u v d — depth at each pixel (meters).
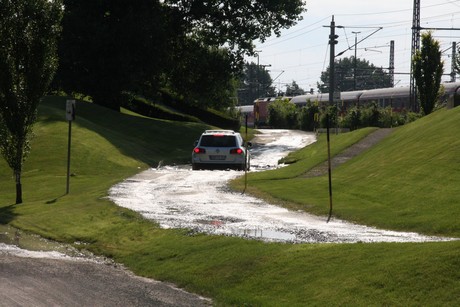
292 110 163.25
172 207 36.41
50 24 42.41
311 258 21.23
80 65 111.56
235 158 58.56
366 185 40.16
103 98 115.06
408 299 16.59
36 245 29.08
